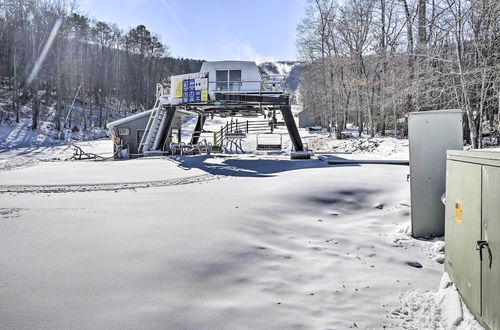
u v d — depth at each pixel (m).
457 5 16.22
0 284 3.45
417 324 3.06
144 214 6.61
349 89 34.81
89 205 7.46
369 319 3.14
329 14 37.62
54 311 2.99
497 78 15.39
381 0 31.94
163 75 95.19
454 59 17.09
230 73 19.97
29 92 57.72
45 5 56.12
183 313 3.09
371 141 25.53
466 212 3.05
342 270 4.33
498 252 2.34
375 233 6.03
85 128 53.25
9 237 4.98
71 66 60.12
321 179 9.67
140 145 22.84
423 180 5.79
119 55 83.75
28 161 21.28
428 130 5.80
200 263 4.23
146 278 3.75
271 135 39.19
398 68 26.50
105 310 3.05
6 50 58.22
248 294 3.56
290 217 6.80
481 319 2.66
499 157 2.37
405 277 4.18
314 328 2.96
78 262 4.09
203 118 26.73
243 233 5.55
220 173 13.67
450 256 3.54
